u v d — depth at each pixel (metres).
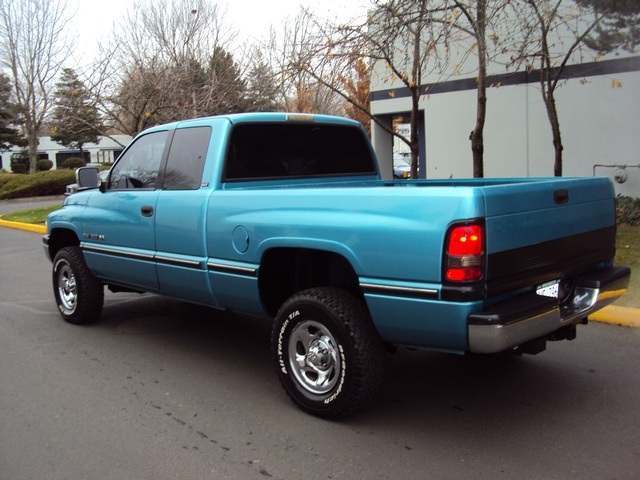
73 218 6.42
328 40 8.66
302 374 4.28
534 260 3.71
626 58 10.77
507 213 3.50
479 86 8.78
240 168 5.04
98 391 4.79
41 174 29.56
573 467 3.46
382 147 15.01
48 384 4.96
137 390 4.80
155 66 16.50
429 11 8.14
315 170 5.66
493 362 5.22
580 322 4.30
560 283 4.13
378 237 3.65
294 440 3.89
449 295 3.38
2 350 5.89
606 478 3.33
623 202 10.63
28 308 7.61
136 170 5.75
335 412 4.04
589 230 4.23
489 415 4.18
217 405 4.48
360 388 3.88
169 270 5.21
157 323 6.75
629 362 5.12
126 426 4.15
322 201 3.98
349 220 3.81
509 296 3.63
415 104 9.27
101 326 6.67
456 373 5.00
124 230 5.68
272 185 5.22
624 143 11.07
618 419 4.06
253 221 4.39
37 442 3.93
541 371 4.98
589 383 4.70
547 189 3.81
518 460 3.55
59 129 18.61
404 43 9.34
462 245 3.33
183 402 4.55
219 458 3.68
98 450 3.81
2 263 11.52
